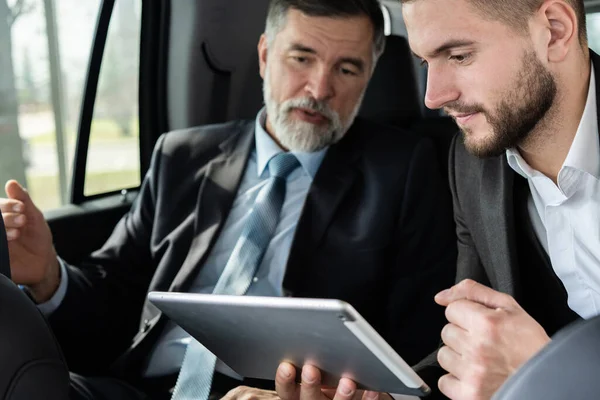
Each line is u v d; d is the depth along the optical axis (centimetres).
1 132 236
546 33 126
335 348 112
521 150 141
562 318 149
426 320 194
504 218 145
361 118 214
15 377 91
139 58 261
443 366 121
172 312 129
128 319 210
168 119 270
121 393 183
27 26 235
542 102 128
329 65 196
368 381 119
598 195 133
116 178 260
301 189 199
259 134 206
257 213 193
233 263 188
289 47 197
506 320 114
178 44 261
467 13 123
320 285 188
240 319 118
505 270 146
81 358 201
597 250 136
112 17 247
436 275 196
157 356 192
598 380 59
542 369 61
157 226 206
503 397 62
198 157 210
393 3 297
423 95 260
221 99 270
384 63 235
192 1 256
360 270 190
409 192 195
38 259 187
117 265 210
